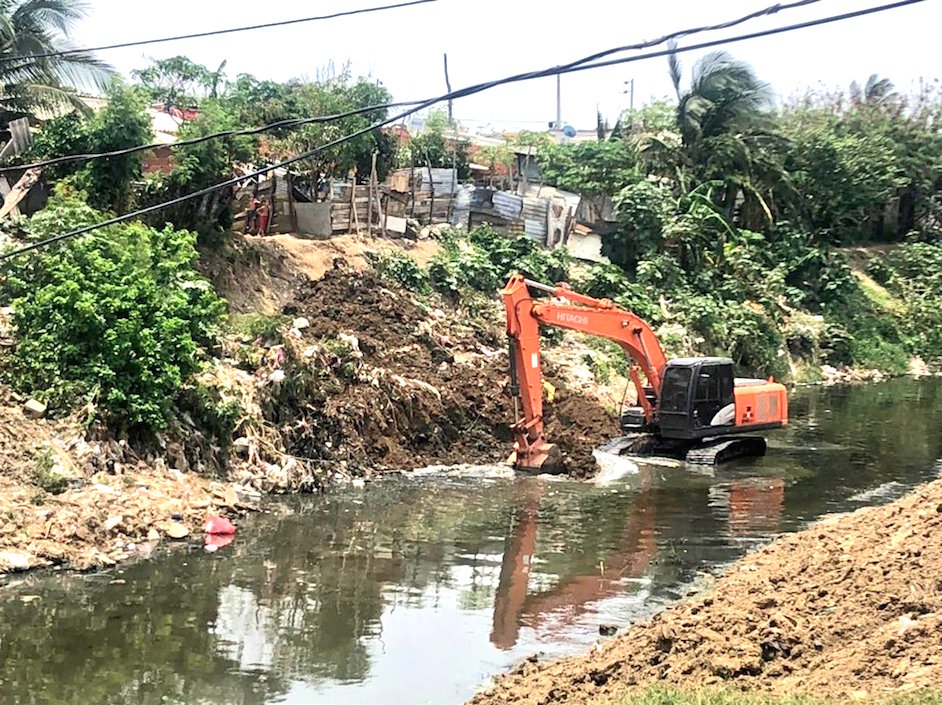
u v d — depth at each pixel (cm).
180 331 1537
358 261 2606
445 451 1870
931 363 4156
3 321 1514
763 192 4178
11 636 970
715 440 2045
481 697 860
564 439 1908
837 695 733
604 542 1373
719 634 891
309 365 1772
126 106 2006
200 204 2167
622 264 3625
